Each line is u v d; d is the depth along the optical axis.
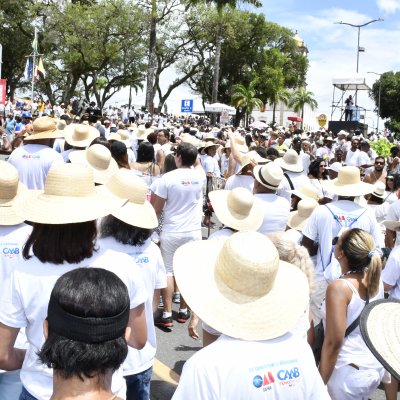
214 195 4.59
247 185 6.64
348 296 3.20
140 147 7.05
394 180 7.30
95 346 1.56
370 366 3.19
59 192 2.44
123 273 2.47
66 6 43.25
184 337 5.76
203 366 1.99
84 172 2.50
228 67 58.72
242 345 2.05
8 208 3.14
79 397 1.55
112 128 15.71
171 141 14.72
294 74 65.06
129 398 3.06
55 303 1.61
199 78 59.38
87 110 20.09
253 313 2.09
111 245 3.26
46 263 2.35
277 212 5.15
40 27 48.31
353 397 3.19
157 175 6.99
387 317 2.07
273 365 2.02
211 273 2.25
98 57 44.19
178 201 5.73
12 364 2.40
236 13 50.59
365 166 12.79
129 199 3.40
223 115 30.23
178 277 2.27
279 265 2.37
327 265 4.69
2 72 53.62
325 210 4.81
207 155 10.36
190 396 1.98
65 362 1.54
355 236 3.27
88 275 1.68
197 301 2.14
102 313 1.58
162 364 5.05
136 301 2.53
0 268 3.04
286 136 21.73
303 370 2.07
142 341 2.60
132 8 43.94
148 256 3.37
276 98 60.78
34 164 6.07
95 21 42.84
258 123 38.28
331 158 17.27
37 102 42.91
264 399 1.98
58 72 48.03
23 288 2.32
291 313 2.13
